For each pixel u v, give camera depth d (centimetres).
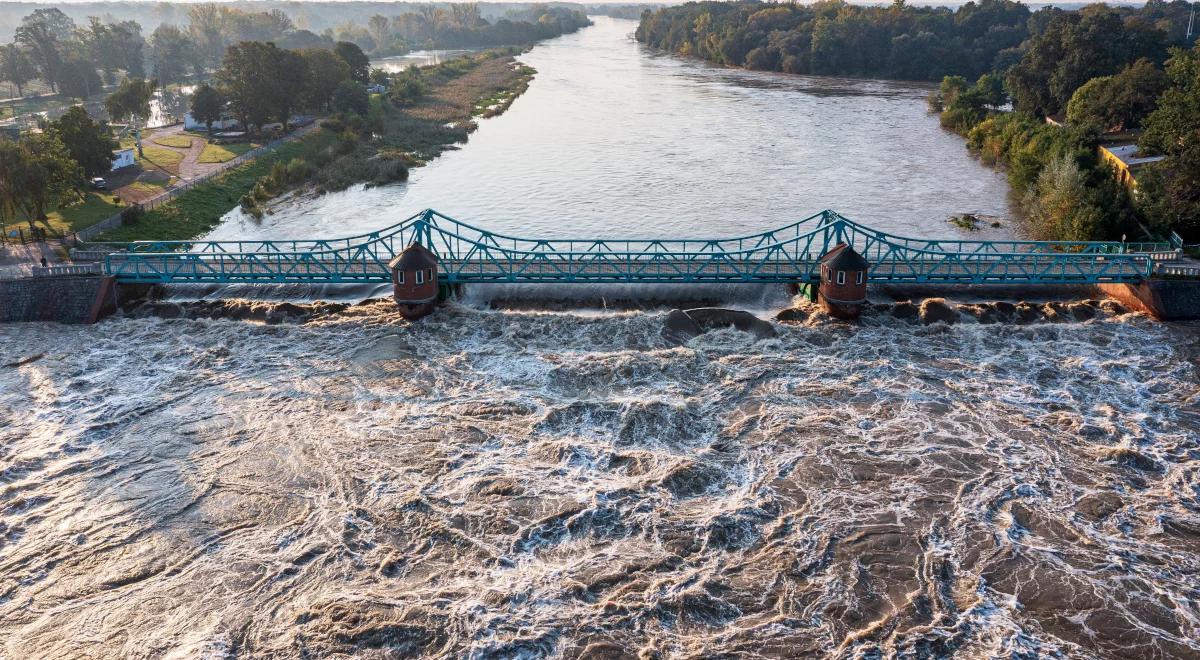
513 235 10056
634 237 9938
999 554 4406
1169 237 9106
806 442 5381
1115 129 13850
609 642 3891
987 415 5681
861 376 6200
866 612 4056
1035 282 7462
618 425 5584
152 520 4734
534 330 6994
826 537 4534
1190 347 6631
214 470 5159
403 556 4425
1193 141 9050
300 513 4769
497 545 4500
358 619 4016
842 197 11544
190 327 7169
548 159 14088
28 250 8588
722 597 4147
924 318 7056
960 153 14525
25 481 5069
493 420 5659
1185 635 3903
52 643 3931
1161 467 5103
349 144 14650
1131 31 15700
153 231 9794
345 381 6216
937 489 4919
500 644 3875
